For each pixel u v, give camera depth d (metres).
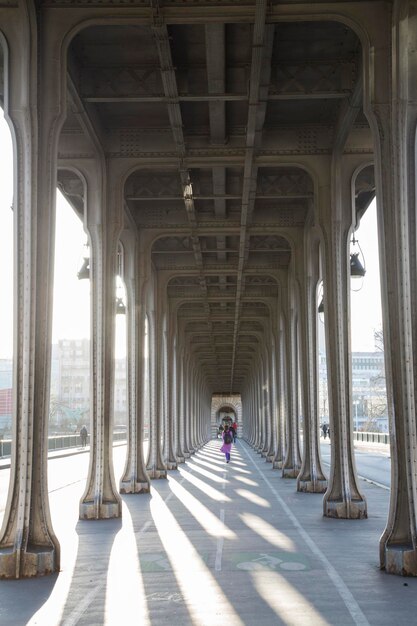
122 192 16.70
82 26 10.80
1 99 13.42
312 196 20.39
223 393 114.44
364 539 11.67
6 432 75.44
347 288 15.61
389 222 9.76
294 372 26.48
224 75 13.44
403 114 9.59
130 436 20.75
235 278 33.69
